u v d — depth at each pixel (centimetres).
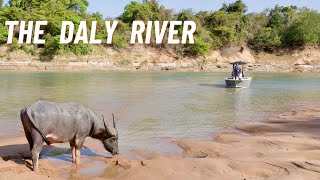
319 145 1116
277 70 6406
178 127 1437
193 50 6450
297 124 1472
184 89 3030
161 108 1947
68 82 3509
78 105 899
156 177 813
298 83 3850
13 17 6028
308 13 7238
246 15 7519
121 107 1944
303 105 2120
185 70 5997
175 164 897
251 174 844
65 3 6969
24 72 4988
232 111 1875
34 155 819
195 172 849
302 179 800
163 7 7038
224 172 852
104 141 961
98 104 2042
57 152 1020
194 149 1079
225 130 1380
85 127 900
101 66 5806
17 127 1370
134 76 4559
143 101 2216
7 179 768
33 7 6681
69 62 5697
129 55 6212
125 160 942
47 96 2366
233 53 6788
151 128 1409
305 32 7012
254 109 1950
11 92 2570
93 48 5997
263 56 7012
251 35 7212
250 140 1183
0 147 1051
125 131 1343
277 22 7544
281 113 1808
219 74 5166
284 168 873
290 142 1149
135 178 810
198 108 1969
